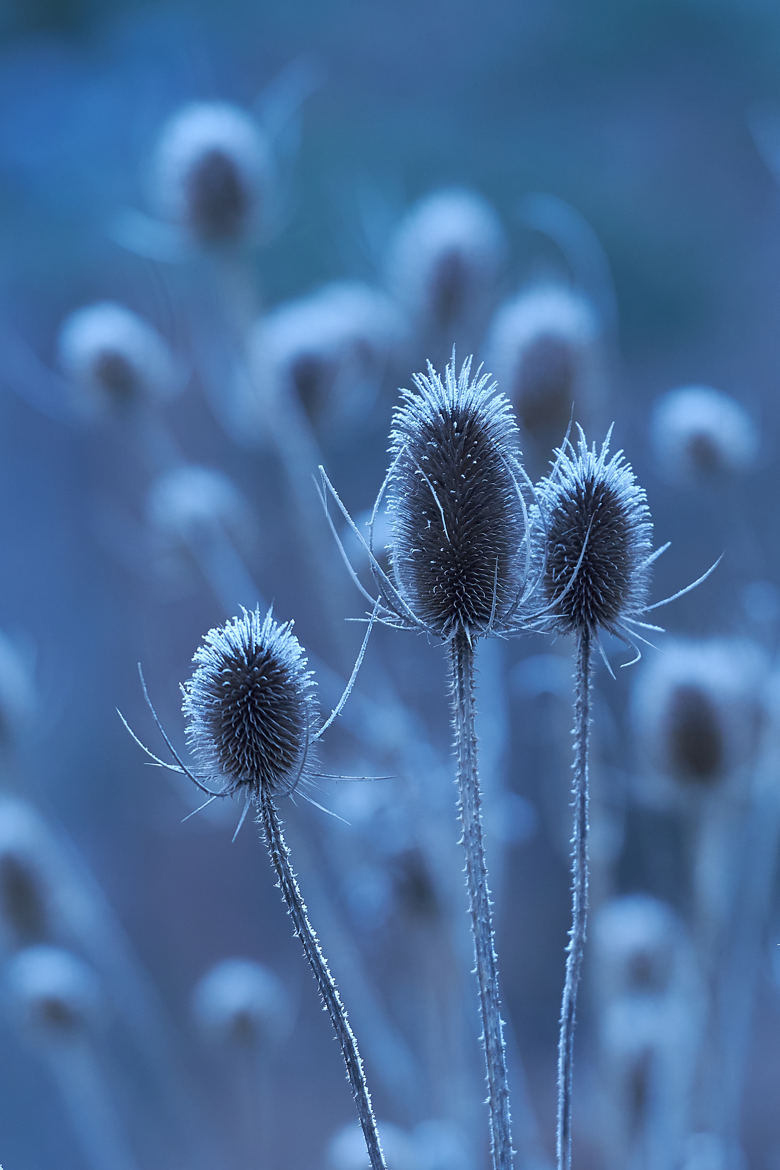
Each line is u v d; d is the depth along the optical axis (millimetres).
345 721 1905
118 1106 2943
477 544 1345
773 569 2957
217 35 6871
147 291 5262
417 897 1822
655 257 5742
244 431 2207
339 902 2371
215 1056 3320
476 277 2160
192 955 3809
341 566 2049
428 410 1359
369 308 2219
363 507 4301
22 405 5023
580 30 7020
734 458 2061
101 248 5574
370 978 2326
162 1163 2859
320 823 2020
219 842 4055
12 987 2207
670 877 2754
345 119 6625
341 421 2168
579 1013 2486
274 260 5090
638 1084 1831
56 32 6977
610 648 1879
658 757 1718
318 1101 3176
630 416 4352
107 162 5980
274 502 3908
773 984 2320
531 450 1835
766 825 2035
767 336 5328
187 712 1359
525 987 3684
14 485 4906
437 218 2221
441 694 2307
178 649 4223
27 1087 3420
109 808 4137
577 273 2045
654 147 6352
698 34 6855
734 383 5070
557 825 3146
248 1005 2246
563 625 1360
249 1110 2846
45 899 2141
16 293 5457
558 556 1356
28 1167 3158
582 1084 2998
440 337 2182
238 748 1345
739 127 6305
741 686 1794
